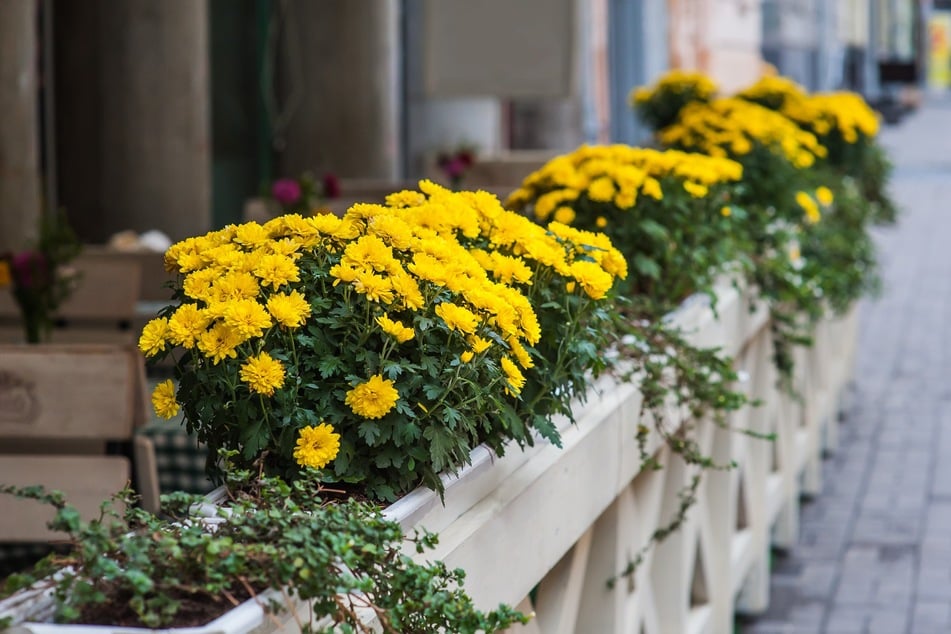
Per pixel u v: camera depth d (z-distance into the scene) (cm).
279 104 1159
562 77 862
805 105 865
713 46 2159
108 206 894
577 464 313
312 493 221
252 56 1160
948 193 2300
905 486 811
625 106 1962
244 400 233
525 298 259
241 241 246
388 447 238
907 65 4453
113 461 364
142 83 885
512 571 274
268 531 202
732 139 629
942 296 1439
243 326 224
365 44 1130
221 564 189
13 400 368
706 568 502
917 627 595
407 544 233
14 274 483
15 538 364
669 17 2089
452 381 239
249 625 184
